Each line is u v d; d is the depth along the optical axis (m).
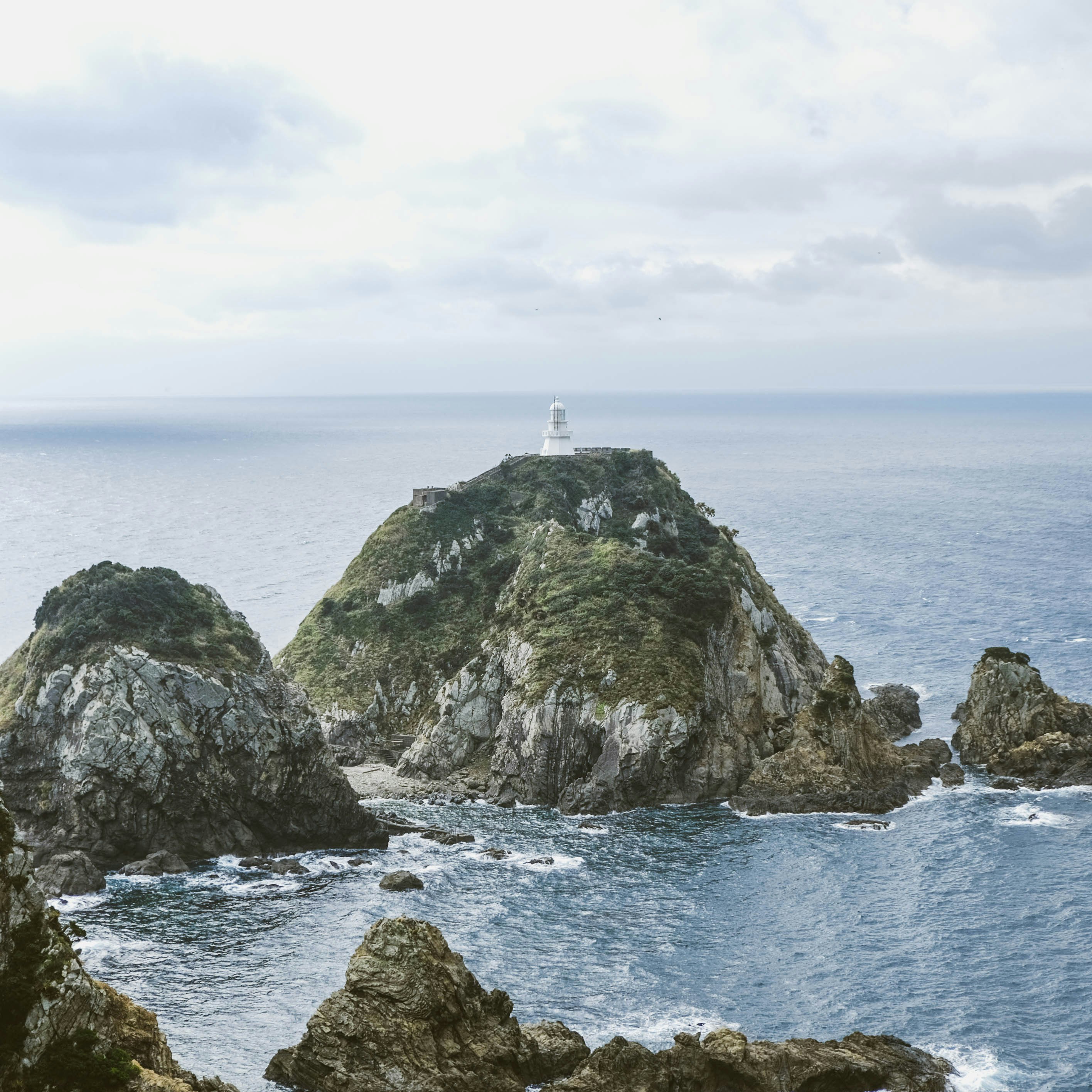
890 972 103.06
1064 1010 96.12
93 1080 70.31
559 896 120.81
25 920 73.88
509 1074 84.81
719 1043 87.06
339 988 101.12
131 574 151.38
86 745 131.25
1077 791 145.50
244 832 136.75
